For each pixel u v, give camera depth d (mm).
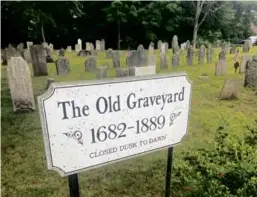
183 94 2104
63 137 1648
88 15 23719
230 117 3996
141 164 3092
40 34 22062
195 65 9117
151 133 2020
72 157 1715
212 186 2227
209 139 3432
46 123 1578
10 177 2891
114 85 1736
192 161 2701
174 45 14680
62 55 13102
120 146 1888
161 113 2023
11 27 21250
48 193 2625
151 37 21344
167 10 19875
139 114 1906
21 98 4824
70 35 23953
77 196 1854
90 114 1701
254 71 5047
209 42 14406
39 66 7945
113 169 2994
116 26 23250
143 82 1855
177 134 2178
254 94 4836
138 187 2686
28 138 3840
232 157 2510
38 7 20422
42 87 6574
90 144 1755
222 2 12836
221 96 4875
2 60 10859
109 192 2615
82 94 1640
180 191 2539
